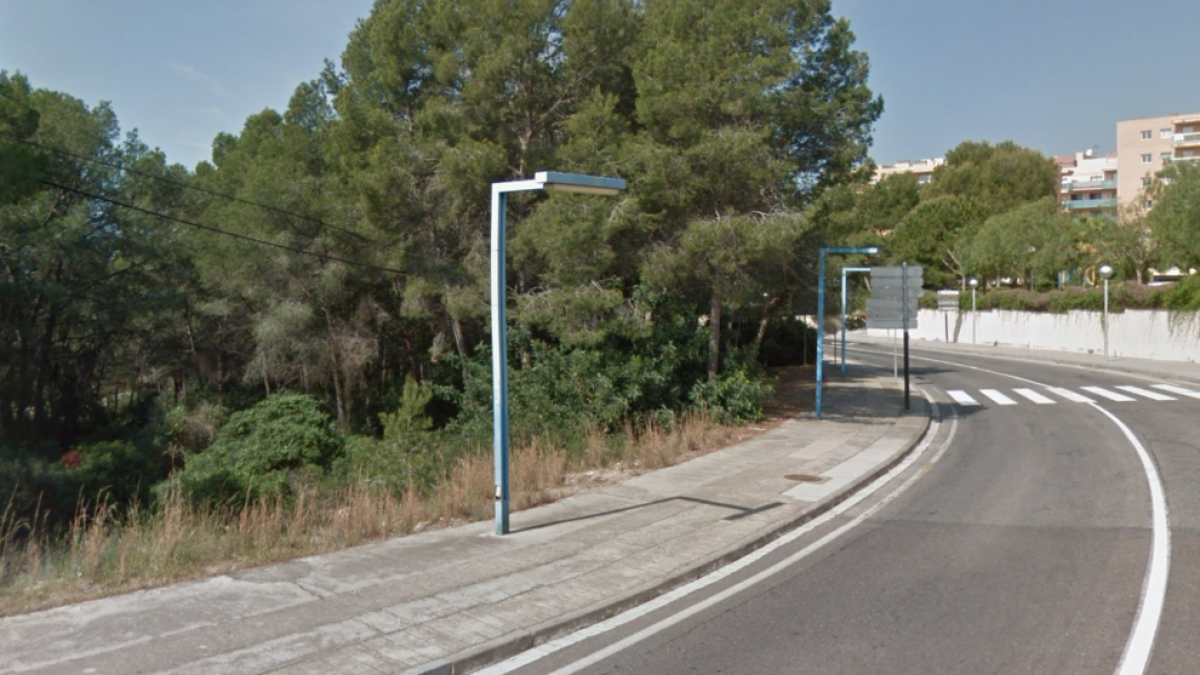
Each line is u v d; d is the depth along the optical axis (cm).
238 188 2972
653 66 1917
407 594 755
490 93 2227
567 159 1966
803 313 3628
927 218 6669
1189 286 3297
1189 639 635
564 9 2319
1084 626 669
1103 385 2727
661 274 1888
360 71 2823
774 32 1902
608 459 1459
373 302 2920
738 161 1814
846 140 1986
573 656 641
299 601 734
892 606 735
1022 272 5116
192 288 3067
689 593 791
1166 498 1134
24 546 970
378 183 2245
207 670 585
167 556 834
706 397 1950
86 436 2834
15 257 2458
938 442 1761
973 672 587
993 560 871
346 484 1459
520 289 2330
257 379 3189
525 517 1059
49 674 573
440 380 2806
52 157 2480
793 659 620
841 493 1211
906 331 2212
